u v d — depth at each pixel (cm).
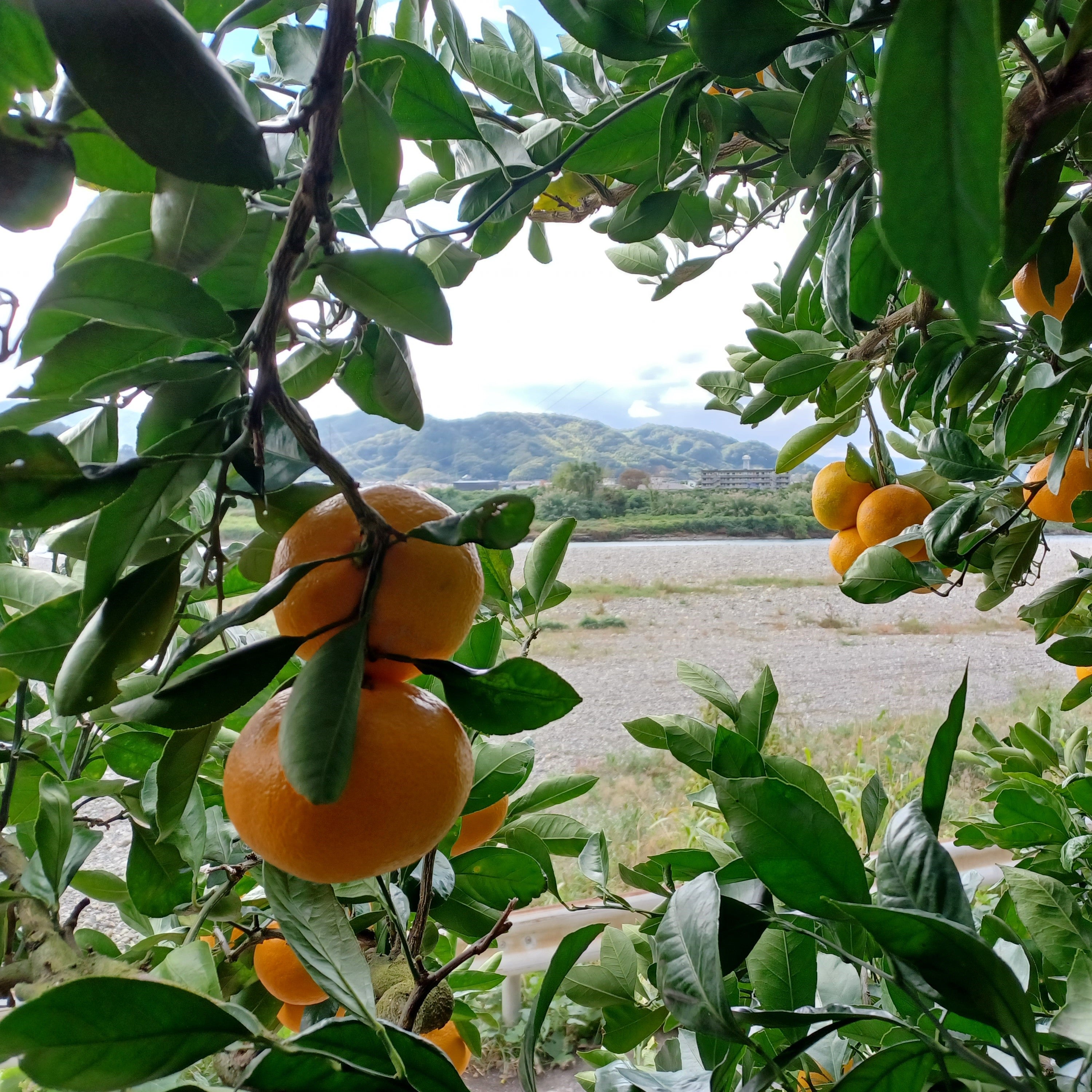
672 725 91
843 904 42
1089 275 65
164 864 80
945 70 22
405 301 41
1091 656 119
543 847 109
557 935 203
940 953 43
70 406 49
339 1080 44
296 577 36
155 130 31
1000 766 162
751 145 93
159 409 47
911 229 23
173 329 42
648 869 111
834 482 126
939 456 102
